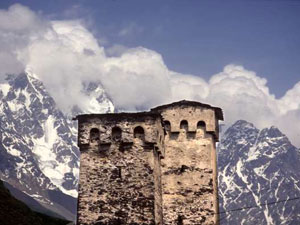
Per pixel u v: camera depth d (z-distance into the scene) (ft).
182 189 217.36
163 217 214.90
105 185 186.39
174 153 221.05
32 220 210.38
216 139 230.48
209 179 217.97
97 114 192.65
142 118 190.39
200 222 213.87
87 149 190.60
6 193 210.38
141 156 187.42
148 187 184.55
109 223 183.11
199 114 224.12
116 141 189.67
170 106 225.35
